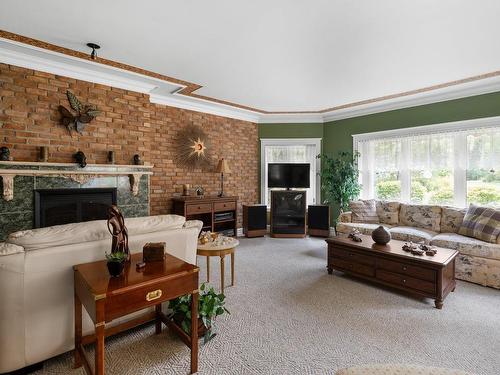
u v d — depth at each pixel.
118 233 1.60
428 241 3.40
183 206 4.36
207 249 2.61
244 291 2.75
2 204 2.87
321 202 5.73
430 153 4.26
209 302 1.94
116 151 3.64
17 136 2.96
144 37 2.53
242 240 5.00
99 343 1.24
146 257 1.64
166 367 1.64
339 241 3.15
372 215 4.45
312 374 1.59
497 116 3.62
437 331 2.05
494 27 2.31
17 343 1.48
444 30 2.37
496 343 1.90
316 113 5.45
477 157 3.81
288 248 4.44
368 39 2.54
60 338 1.61
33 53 2.87
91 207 3.51
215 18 2.21
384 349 1.83
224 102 4.75
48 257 1.53
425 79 3.54
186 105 4.75
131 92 3.76
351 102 4.66
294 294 2.69
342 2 1.99
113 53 2.86
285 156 5.89
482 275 2.93
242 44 2.65
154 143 4.42
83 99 3.36
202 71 3.35
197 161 4.93
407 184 4.53
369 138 5.03
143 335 1.97
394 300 2.57
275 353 1.78
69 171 3.25
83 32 2.44
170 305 1.93
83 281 1.40
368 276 2.90
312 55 2.88
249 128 5.77
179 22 2.28
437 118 4.17
